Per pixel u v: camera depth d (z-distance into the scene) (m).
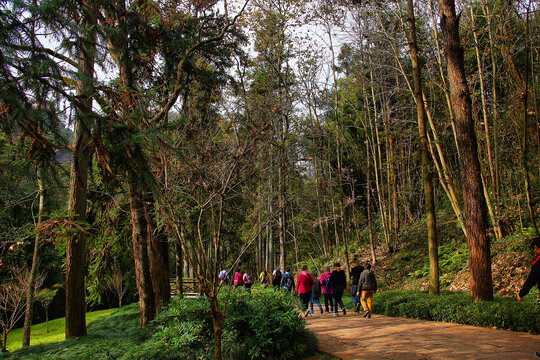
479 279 9.10
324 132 20.16
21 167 5.27
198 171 5.92
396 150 23.92
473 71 16.11
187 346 6.48
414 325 8.66
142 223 10.72
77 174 5.64
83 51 5.48
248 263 32.28
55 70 4.81
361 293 10.80
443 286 13.97
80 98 5.37
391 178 22.56
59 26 5.01
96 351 6.93
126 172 5.94
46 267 22.44
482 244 9.16
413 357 5.68
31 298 11.67
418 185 24.06
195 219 9.05
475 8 14.93
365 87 20.20
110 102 6.24
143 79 11.10
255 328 6.34
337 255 25.33
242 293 7.35
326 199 24.62
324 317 11.24
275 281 15.82
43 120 4.70
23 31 4.50
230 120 6.93
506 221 13.29
